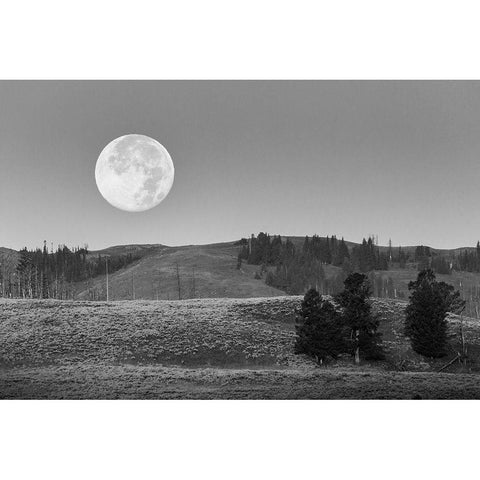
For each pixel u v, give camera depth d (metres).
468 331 41.78
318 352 38.56
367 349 38.91
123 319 44.56
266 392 32.53
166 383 33.97
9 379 34.66
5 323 43.25
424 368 38.34
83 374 35.53
